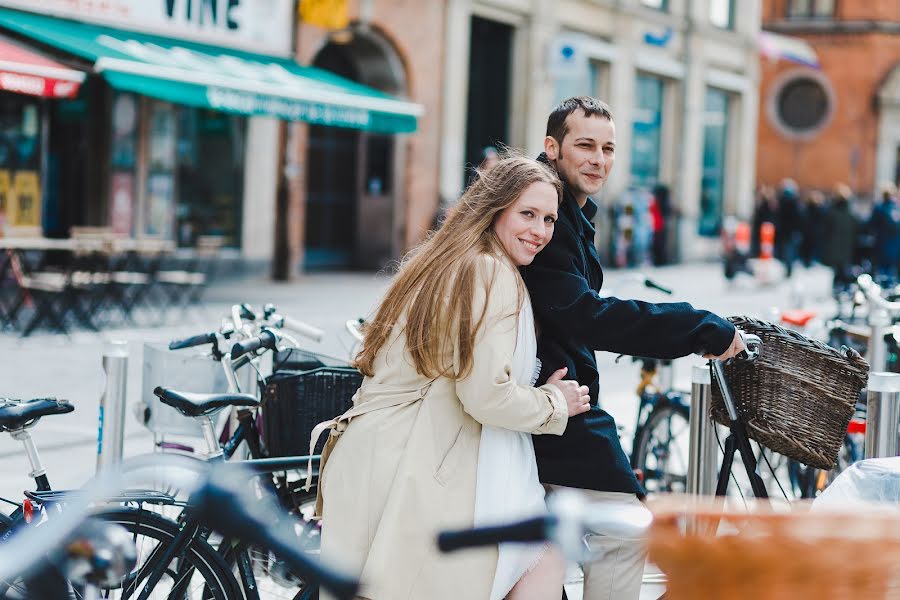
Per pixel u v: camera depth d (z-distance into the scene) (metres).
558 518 1.68
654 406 6.20
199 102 13.46
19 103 15.20
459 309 3.10
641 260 26.61
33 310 13.43
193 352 4.73
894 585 1.94
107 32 14.90
